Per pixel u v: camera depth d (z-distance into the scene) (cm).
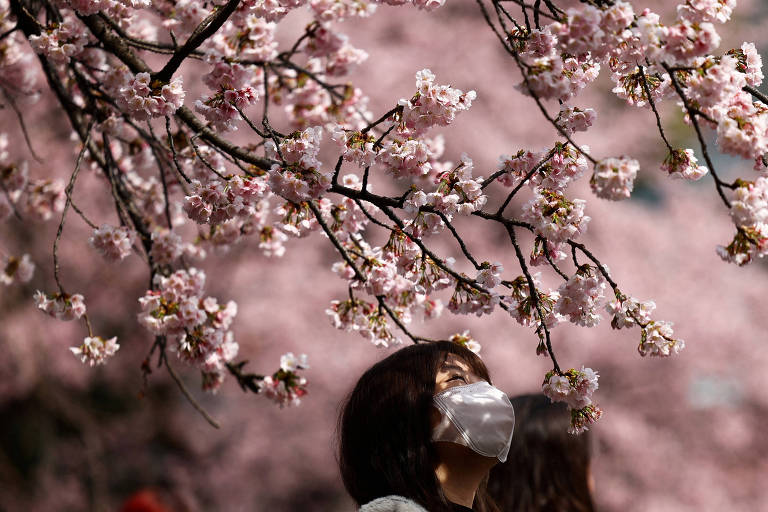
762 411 1510
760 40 1950
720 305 1590
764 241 293
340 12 431
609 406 1484
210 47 436
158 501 485
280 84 517
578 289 330
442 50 1678
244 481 1619
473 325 1466
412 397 292
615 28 297
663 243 1667
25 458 1577
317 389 1559
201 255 515
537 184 343
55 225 1487
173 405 1664
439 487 281
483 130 1631
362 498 294
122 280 1587
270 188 358
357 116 511
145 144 545
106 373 1631
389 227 381
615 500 1435
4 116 1416
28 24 438
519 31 338
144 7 408
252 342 1542
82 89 474
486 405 288
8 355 1478
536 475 374
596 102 1769
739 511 1447
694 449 1478
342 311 427
